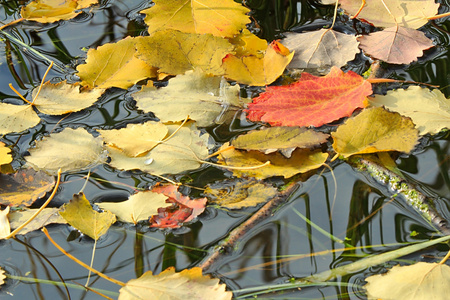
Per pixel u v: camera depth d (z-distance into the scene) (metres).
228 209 0.99
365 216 0.98
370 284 0.95
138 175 1.01
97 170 1.01
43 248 0.98
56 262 0.97
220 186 1.00
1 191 1.00
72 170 1.01
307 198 0.99
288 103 1.03
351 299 0.95
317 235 0.98
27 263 0.97
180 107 1.03
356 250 0.97
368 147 1.00
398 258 0.97
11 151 1.02
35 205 0.99
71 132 1.02
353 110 1.02
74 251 0.97
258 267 0.96
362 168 1.00
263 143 1.01
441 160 1.00
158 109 1.03
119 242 0.98
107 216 0.98
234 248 0.97
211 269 0.96
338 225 0.98
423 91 1.03
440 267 0.95
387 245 0.97
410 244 0.97
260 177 1.00
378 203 0.99
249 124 1.03
